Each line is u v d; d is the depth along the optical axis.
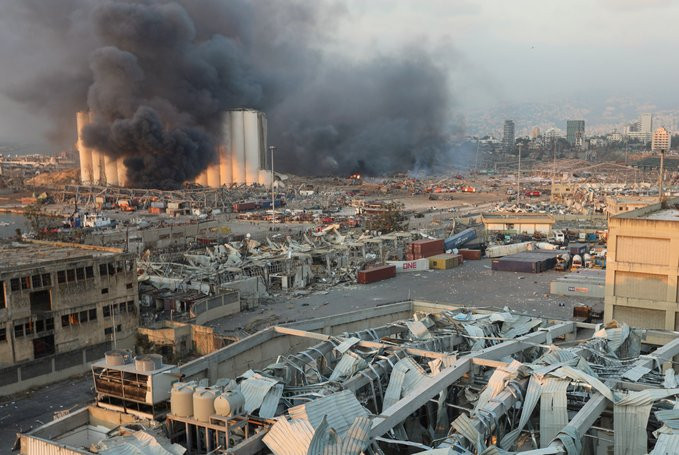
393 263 87.62
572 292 70.44
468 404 26.52
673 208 55.06
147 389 24.97
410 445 20.45
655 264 44.25
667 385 24.83
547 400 23.50
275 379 25.73
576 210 147.88
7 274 44.47
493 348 29.97
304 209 167.00
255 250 89.62
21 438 23.36
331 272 84.12
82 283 49.25
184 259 88.50
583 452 22.05
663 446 19.78
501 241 108.69
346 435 20.16
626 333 34.06
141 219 148.75
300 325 41.06
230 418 21.56
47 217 148.25
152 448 21.30
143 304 65.44
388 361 28.09
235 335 56.03
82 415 25.95
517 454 19.39
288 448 20.00
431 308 47.25
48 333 47.03
